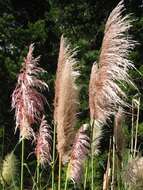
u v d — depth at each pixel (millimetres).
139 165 5910
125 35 5254
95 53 22812
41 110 5777
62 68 5750
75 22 26094
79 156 5832
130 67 5270
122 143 6805
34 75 5703
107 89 5305
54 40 25984
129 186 5949
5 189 6762
